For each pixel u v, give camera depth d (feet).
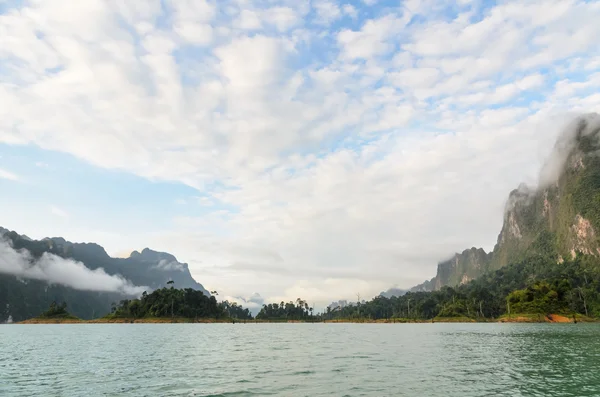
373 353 176.65
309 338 301.63
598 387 93.50
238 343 244.01
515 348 193.88
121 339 282.97
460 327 514.27
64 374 114.73
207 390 90.27
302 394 85.56
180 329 489.67
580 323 599.16
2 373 117.39
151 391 89.56
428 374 112.98
